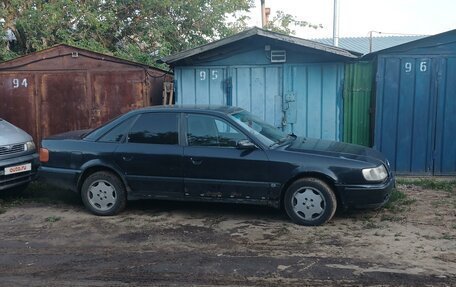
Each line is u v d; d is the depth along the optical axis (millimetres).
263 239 5691
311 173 6070
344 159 6039
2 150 7324
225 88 9391
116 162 6621
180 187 6449
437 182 8414
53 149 6930
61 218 6738
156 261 5027
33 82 9922
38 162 7941
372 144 9156
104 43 15352
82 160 6766
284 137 6945
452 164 9031
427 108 8945
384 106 8992
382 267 4770
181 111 6602
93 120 9867
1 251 5434
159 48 15289
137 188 6621
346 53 8680
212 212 6887
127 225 6340
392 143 9062
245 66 9289
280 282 4441
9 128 7969
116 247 5496
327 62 9070
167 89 10391
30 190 8414
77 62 9781
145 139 6617
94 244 5621
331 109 9172
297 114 9250
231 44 9180
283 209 6590
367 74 9227
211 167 6289
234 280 4504
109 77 9750
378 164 6117
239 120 6512
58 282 4531
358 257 5055
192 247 5457
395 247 5344
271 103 9312
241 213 6812
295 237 5734
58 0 13898
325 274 4609
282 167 6078
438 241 5527
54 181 6938
